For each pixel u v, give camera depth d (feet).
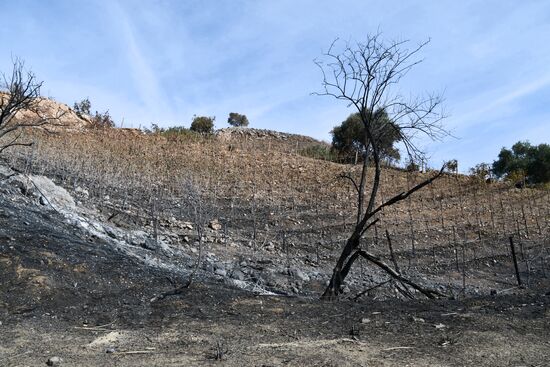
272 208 56.90
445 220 57.88
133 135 79.25
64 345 17.60
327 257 45.14
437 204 63.36
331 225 53.57
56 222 33.22
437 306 23.39
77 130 74.69
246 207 56.03
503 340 18.66
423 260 47.21
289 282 36.50
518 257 49.16
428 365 16.24
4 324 19.16
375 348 17.79
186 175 59.06
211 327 19.86
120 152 68.69
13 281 22.29
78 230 33.30
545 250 50.52
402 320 21.01
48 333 18.70
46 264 24.39
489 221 58.08
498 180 77.20
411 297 28.84
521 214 60.64
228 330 19.56
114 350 17.13
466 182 72.23
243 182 64.54
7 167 44.91
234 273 35.60
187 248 40.40
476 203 62.95
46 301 21.43
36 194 39.06
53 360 15.79
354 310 22.63
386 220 56.70
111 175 56.59
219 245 43.39
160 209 49.52
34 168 50.49
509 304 23.53
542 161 80.64
